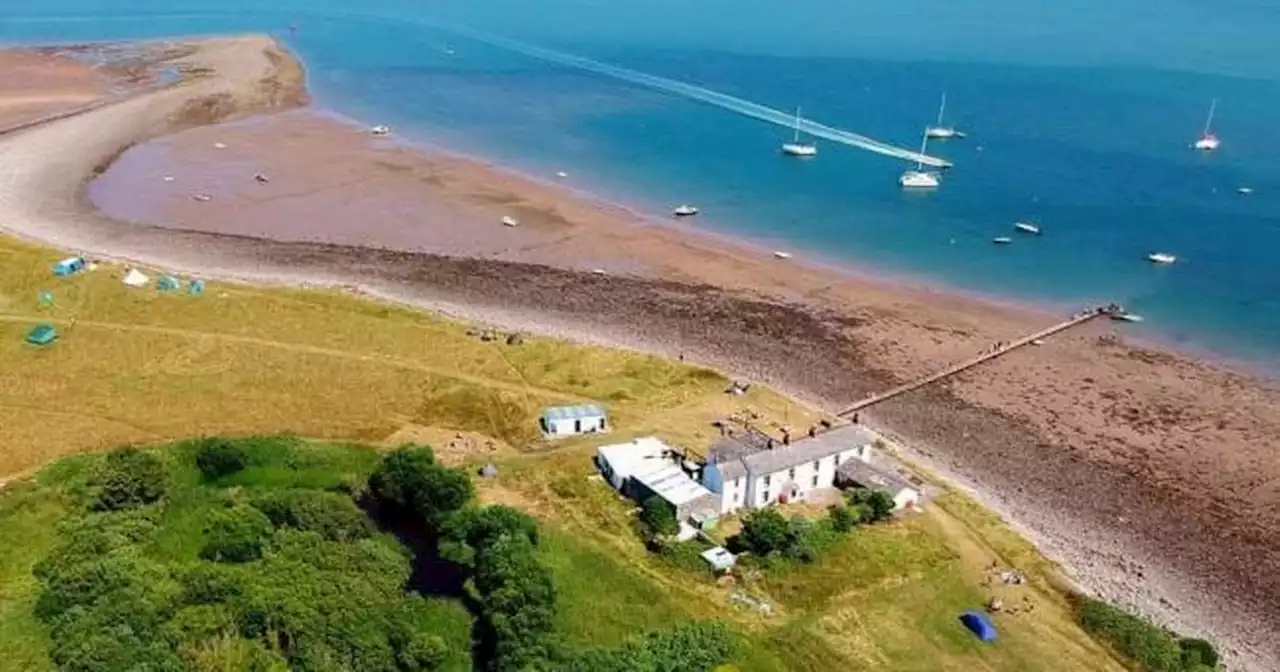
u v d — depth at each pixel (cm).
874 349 12469
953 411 11175
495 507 8688
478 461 9838
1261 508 9712
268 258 14462
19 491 8994
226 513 8694
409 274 14150
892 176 18575
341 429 10331
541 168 18725
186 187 16938
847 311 13450
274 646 7475
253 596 7738
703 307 13462
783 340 12656
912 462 10275
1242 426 10988
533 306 13350
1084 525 9469
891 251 15450
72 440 9919
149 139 19212
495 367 11581
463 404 10850
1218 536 9356
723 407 10975
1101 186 18150
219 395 10800
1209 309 13675
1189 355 12488
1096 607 8312
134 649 7169
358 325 12356
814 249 15488
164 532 8662
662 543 8750
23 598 7850
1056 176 18612
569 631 7775
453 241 15312
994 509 9638
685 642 7594
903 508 9456
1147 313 13562
